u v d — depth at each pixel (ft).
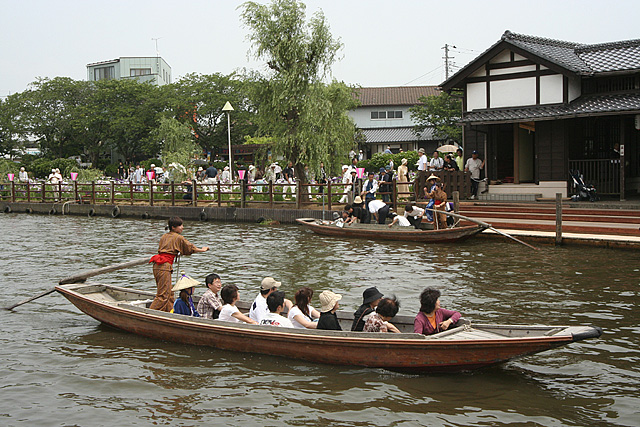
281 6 79.46
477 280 39.06
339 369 23.91
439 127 152.66
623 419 19.29
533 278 39.14
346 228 61.11
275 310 26.07
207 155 160.04
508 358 21.65
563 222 55.26
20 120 182.91
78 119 180.14
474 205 63.00
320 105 79.25
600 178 63.10
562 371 23.30
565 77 63.26
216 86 176.35
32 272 45.62
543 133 64.59
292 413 20.16
